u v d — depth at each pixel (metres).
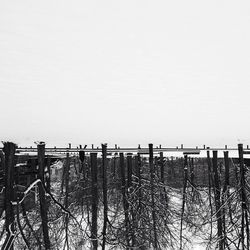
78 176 19.62
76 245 14.56
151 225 15.79
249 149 22.19
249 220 15.06
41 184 11.78
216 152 17.23
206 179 28.41
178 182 27.39
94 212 14.78
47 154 18.89
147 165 23.66
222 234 15.90
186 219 18.30
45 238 11.82
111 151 19.97
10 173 10.62
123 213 16.36
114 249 15.56
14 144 10.73
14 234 10.67
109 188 20.41
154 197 16.61
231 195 15.49
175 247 17.41
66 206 17.53
